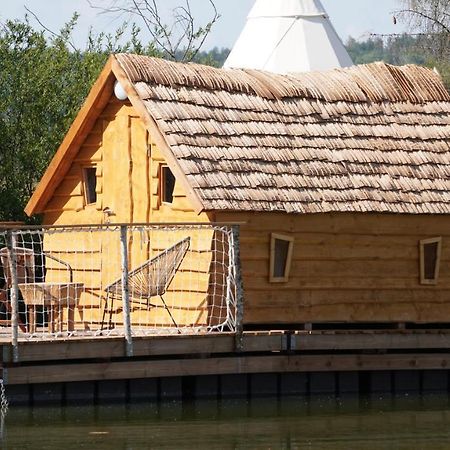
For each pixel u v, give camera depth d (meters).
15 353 74.81
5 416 77.12
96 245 94.25
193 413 79.44
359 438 73.44
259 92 92.44
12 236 75.00
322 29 119.69
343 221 89.75
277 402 83.88
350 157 91.25
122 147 92.50
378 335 86.94
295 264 88.38
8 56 116.06
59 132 115.75
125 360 78.69
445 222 93.38
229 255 81.88
